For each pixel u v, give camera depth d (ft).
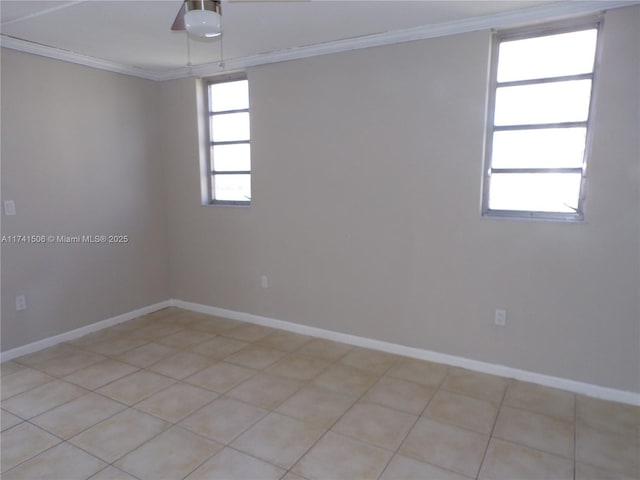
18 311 10.98
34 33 9.82
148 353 11.28
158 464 6.97
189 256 14.52
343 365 10.51
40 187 11.19
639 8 7.77
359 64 10.54
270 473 6.75
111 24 9.23
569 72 8.77
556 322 9.17
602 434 7.70
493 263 9.64
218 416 8.34
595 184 8.47
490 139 9.61
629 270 8.41
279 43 10.68
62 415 8.37
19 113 10.62
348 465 6.93
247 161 13.23
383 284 11.05
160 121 14.24
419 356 10.82
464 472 6.77
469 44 9.24
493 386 9.42
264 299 13.15
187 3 6.16
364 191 10.94
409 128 10.14
